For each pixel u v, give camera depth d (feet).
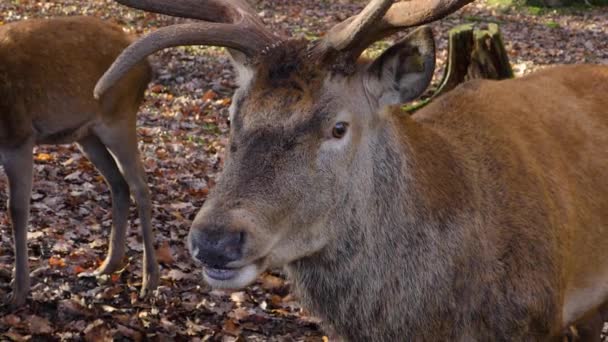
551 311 18.33
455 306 18.02
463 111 19.62
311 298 18.29
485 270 17.95
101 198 35.91
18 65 27.37
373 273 17.78
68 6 77.56
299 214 16.33
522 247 18.06
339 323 18.28
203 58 61.46
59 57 28.25
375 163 17.57
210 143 45.11
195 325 26.17
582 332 23.04
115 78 16.12
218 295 28.53
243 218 15.30
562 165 19.52
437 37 75.41
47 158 39.58
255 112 16.22
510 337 18.10
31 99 27.55
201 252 15.14
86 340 24.48
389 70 17.30
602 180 20.07
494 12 87.97
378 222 17.67
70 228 32.53
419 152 18.08
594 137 20.36
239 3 18.66
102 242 31.73
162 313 26.84
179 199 36.70
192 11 18.49
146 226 28.07
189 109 50.03
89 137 29.12
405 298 17.90
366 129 17.29
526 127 19.60
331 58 16.58
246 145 16.08
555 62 68.90
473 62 35.76
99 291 27.76
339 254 17.54
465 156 18.63
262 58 16.70
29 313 26.05
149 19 75.82
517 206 18.28
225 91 54.95
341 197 16.98
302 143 16.11
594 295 20.47
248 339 26.17
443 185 18.04
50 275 28.53
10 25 28.81
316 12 86.02
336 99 16.51
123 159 28.40
